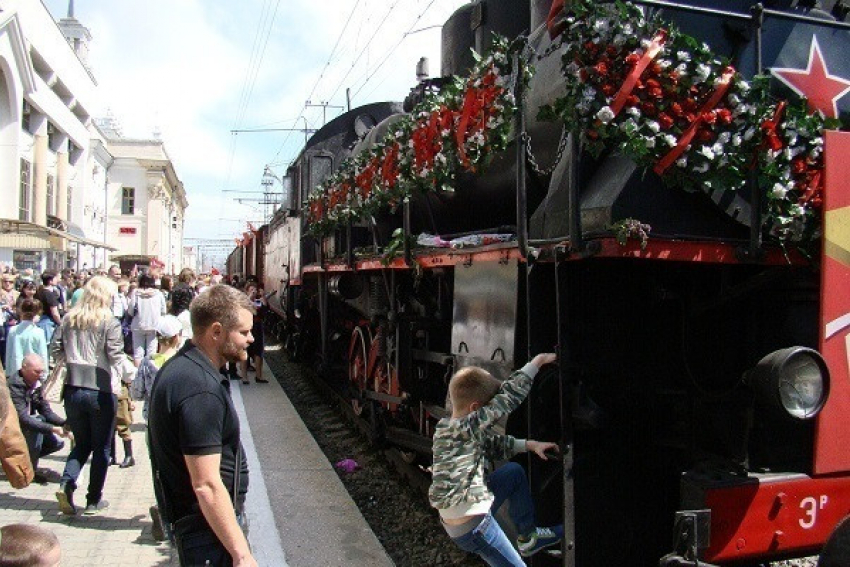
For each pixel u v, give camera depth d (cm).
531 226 411
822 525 314
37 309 661
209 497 266
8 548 215
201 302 294
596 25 322
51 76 3027
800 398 289
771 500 306
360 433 852
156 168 5694
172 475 281
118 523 535
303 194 1211
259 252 2372
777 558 313
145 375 597
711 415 366
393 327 629
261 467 686
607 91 321
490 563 355
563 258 338
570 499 337
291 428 855
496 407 340
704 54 324
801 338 354
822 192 316
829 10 406
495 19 587
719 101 324
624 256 314
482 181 520
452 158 495
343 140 1193
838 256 308
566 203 368
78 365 544
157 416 279
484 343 427
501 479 367
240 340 296
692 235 332
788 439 347
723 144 320
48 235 2170
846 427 307
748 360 372
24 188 2717
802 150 332
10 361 645
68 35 4834
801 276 351
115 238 5625
